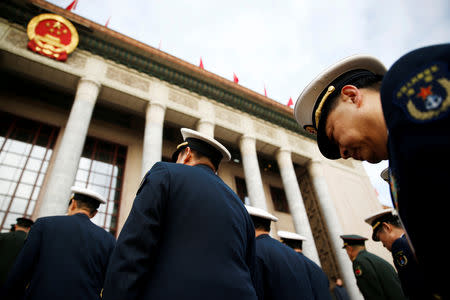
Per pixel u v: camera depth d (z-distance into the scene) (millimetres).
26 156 12047
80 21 13070
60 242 2406
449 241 602
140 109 14445
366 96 970
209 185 1457
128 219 1290
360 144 980
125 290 1059
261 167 20234
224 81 16609
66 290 2203
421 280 2012
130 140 15461
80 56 13078
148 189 1342
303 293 2359
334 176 19594
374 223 3076
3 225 10250
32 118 13047
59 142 13031
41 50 11648
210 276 1120
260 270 2373
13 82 13203
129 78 14117
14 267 2182
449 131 575
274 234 17125
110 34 13672
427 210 628
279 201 19266
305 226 14727
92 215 3098
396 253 2277
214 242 1221
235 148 18422
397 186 729
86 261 2438
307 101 1260
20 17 12031
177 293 1076
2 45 11109
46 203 8836
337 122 1046
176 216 1291
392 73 758
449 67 613
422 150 617
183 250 1188
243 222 1506
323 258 17297
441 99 605
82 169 13242
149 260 1168
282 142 17984
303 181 20234
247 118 17484
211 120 15500
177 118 15211
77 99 11734
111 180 13734
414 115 650
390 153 782
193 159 1781
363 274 3053
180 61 15375
